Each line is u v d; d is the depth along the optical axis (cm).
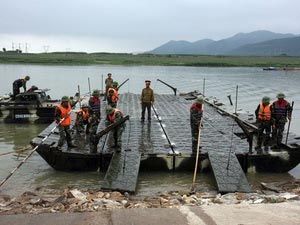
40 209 839
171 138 1584
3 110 2320
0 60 11612
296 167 1481
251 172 1379
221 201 919
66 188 1175
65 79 6050
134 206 865
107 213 682
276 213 677
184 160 1347
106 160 1359
